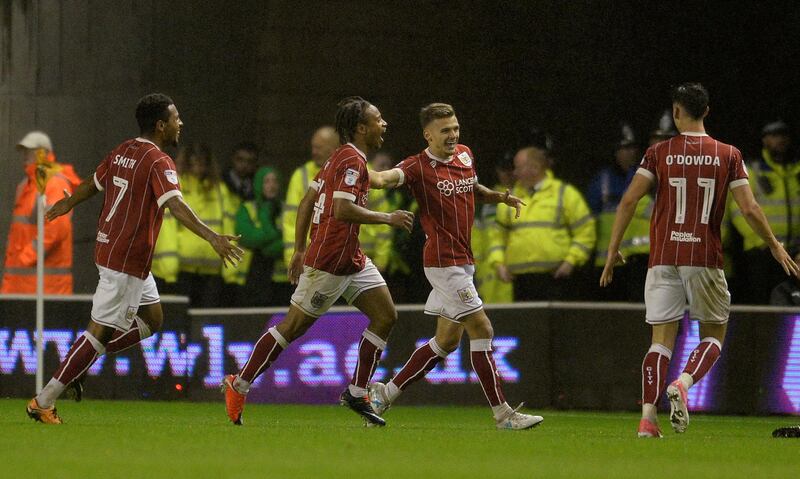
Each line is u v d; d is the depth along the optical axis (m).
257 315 48.62
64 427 28.66
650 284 29.66
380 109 64.88
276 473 19.22
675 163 29.23
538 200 50.94
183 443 24.19
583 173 66.12
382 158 53.88
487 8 65.69
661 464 22.27
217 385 48.81
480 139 65.50
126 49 64.56
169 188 29.14
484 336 31.11
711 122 67.38
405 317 47.12
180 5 64.31
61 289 49.84
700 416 44.78
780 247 29.45
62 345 47.78
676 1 67.25
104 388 48.03
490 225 52.81
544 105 66.12
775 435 30.89
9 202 64.00
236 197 55.38
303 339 48.06
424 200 30.78
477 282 54.88
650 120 66.88
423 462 21.56
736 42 67.56
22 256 50.00
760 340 45.59
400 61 65.19
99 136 64.56
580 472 20.52
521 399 45.78
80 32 64.62
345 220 29.39
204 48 64.38
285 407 45.41
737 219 53.72
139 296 29.97
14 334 47.78
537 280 50.88
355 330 47.38
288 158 64.50
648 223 52.44
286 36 64.50
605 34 66.69
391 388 32.31
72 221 62.97
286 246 51.75
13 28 64.56
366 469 20.14
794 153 55.88
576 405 45.50
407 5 65.25
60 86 64.69
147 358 48.31
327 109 64.75
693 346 44.91
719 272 29.39
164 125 29.97
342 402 31.67
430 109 30.58
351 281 30.86
